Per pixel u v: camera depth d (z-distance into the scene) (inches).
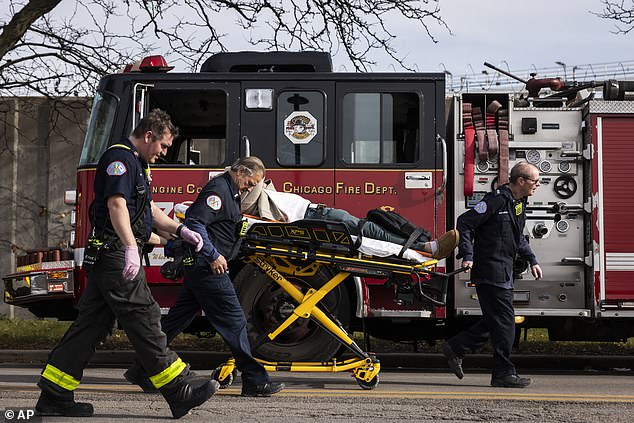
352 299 636.1
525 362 795.4
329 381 598.2
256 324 616.4
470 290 651.5
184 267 509.4
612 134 653.3
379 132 657.0
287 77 661.3
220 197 503.5
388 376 647.8
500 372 574.6
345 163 655.1
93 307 437.7
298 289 586.9
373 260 552.7
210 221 501.4
